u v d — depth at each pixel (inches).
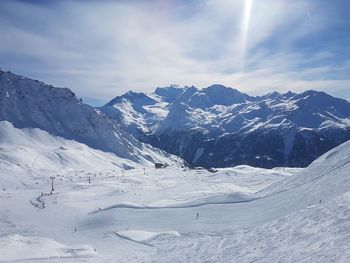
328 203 1219.2
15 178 7145.7
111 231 3031.5
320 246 890.1
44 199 4938.5
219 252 1184.8
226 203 3425.2
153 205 3993.6
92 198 5029.5
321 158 3777.1
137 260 1384.1
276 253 967.6
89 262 1523.1
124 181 6825.8
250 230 1365.7
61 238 2999.5
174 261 1227.2
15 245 2162.9
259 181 5753.0
